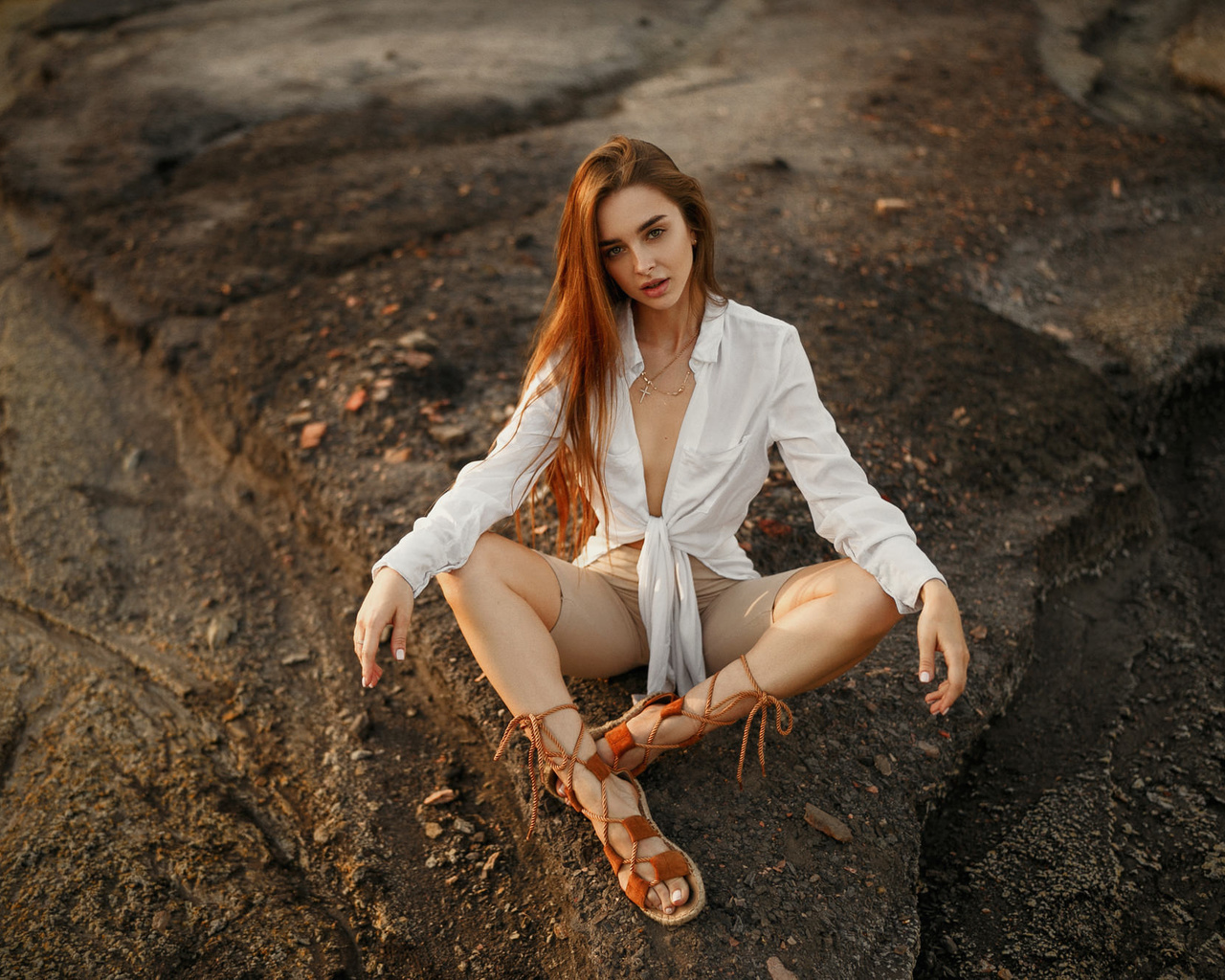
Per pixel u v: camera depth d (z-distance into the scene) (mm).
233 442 3646
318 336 3934
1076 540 3160
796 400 2072
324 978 2129
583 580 2213
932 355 3779
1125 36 7688
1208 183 5320
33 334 4375
